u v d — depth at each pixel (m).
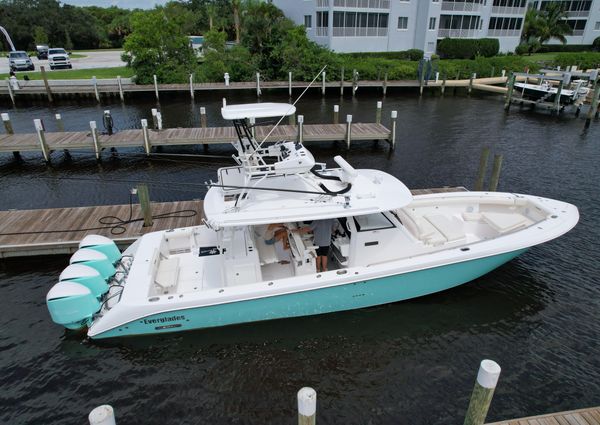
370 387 6.20
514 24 39.72
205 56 31.56
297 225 7.42
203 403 5.96
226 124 21.42
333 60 29.94
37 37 49.22
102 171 15.07
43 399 6.00
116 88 26.31
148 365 6.58
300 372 6.48
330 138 16.94
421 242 7.48
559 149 17.20
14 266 8.94
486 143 18.08
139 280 6.87
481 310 7.66
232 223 6.38
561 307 7.73
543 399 5.93
